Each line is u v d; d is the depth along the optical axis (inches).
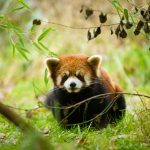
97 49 888.9
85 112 456.4
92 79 456.1
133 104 503.8
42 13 934.4
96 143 341.4
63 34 913.5
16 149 335.0
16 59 939.3
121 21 364.2
